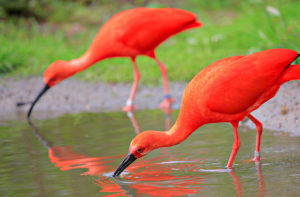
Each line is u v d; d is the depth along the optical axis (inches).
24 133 437.7
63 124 470.6
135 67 550.3
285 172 293.1
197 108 316.8
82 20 954.7
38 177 305.4
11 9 935.0
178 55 740.7
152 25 523.8
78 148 373.4
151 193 267.6
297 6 839.1
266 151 343.3
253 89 308.8
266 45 590.9
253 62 309.7
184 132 320.5
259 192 260.4
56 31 893.8
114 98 584.1
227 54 689.6
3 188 286.2
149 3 1029.2
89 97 591.2
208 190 268.4
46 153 363.6
